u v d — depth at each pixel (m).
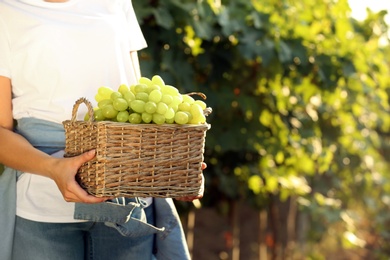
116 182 2.63
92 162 2.64
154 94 2.68
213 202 6.23
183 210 5.78
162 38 4.95
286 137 5.97
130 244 3.07
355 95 6.27
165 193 2.73
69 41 2.89
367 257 8.67
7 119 2.94
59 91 2.89
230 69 5.51
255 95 5.72
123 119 2.63
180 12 4.89
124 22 3.09
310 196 7.04
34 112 2.91
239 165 6.02
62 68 2.88
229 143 5.61
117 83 3.00
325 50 5.69
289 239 7.39
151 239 3.16
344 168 7.15
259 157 6.04
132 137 2.62
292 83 5.70
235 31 5.21
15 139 2.85
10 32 2.88
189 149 2.73
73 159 2.65
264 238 7.21
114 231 3.04
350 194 7.56
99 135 2.59
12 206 2.95
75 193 2.65
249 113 5.71
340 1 5.82
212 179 6.02
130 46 3.20
